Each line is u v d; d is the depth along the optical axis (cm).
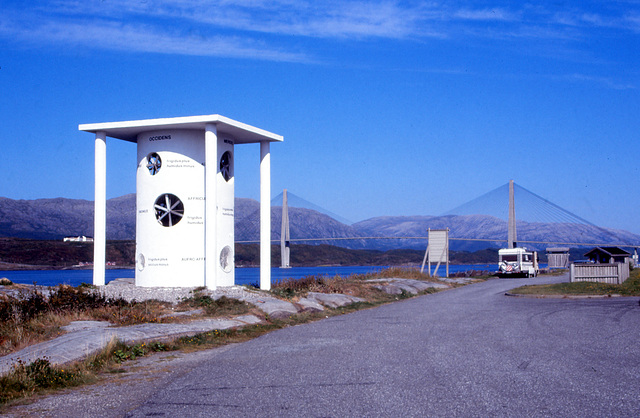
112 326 1320
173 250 2042
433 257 4416
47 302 1529
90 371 916
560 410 645
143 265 2086
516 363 932
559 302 2194
